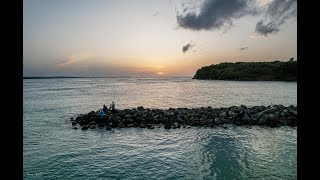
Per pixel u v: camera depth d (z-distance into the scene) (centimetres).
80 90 12200
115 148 2578
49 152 2448
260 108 4453
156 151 2464
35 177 1842
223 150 2466
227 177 1819
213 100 7106
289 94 8819
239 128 3384
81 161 2191
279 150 2436
